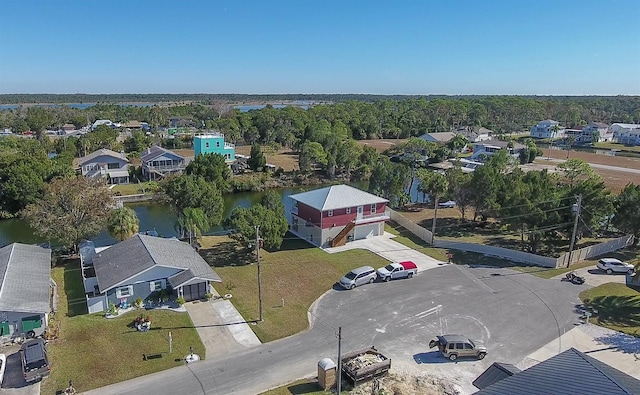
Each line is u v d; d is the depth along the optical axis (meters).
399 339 26.80
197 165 68.38
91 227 38.91
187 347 25.66
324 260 40.16
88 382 22.34
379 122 149.38
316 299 32.25
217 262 39.31
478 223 52.75
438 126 150.25
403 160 96.50
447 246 44.19
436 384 22.44
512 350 25.64
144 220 55.94
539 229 41.25
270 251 42.47
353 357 23.83
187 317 29.16
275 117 135.25
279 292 33.31
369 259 40.50
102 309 29.73
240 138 123.50
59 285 34.00
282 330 27.73
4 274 29.73
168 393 21.59
